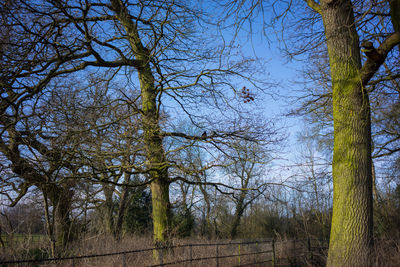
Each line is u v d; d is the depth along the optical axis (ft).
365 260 21.11
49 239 28.30
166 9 32.14
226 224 80.84
